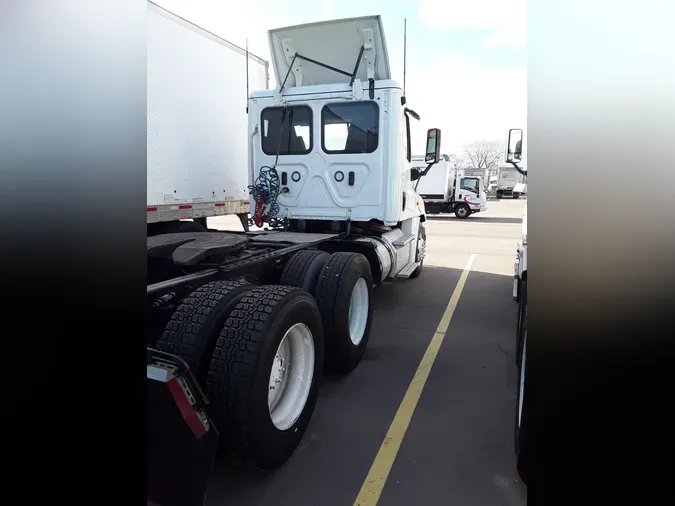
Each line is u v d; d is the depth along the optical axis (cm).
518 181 3991
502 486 261
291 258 393
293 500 250
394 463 281
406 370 414
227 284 285
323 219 516
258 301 262
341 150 503
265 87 802
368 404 353
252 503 247
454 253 1126
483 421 329
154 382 208
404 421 328
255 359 241
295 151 523
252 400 240
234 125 704
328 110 503
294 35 503
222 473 274
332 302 372
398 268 594
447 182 2208
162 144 557
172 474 218
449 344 481
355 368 416
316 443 302
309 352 300
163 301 282
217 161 664
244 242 364
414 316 582
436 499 250
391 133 485
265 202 531
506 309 615
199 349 251
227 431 242
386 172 490
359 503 247
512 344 481
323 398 362
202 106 627
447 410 344
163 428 213
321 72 524
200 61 619
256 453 247
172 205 577
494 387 381
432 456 288
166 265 334
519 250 487
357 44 489
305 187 519
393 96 480
